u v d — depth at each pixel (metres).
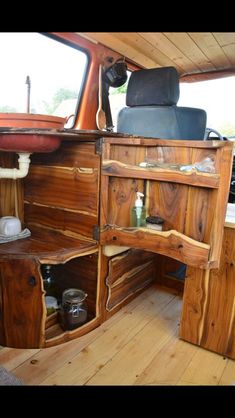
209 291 1.28
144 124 1.78
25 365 1.18
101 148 1.27
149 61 2.23
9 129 1.10
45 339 1.29
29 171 1.61
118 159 1.32
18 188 1.65
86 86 1.89
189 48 2.01
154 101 1.72
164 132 1.72
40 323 1.26
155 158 1.25
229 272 1.22
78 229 1.46
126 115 1.85
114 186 1.33
